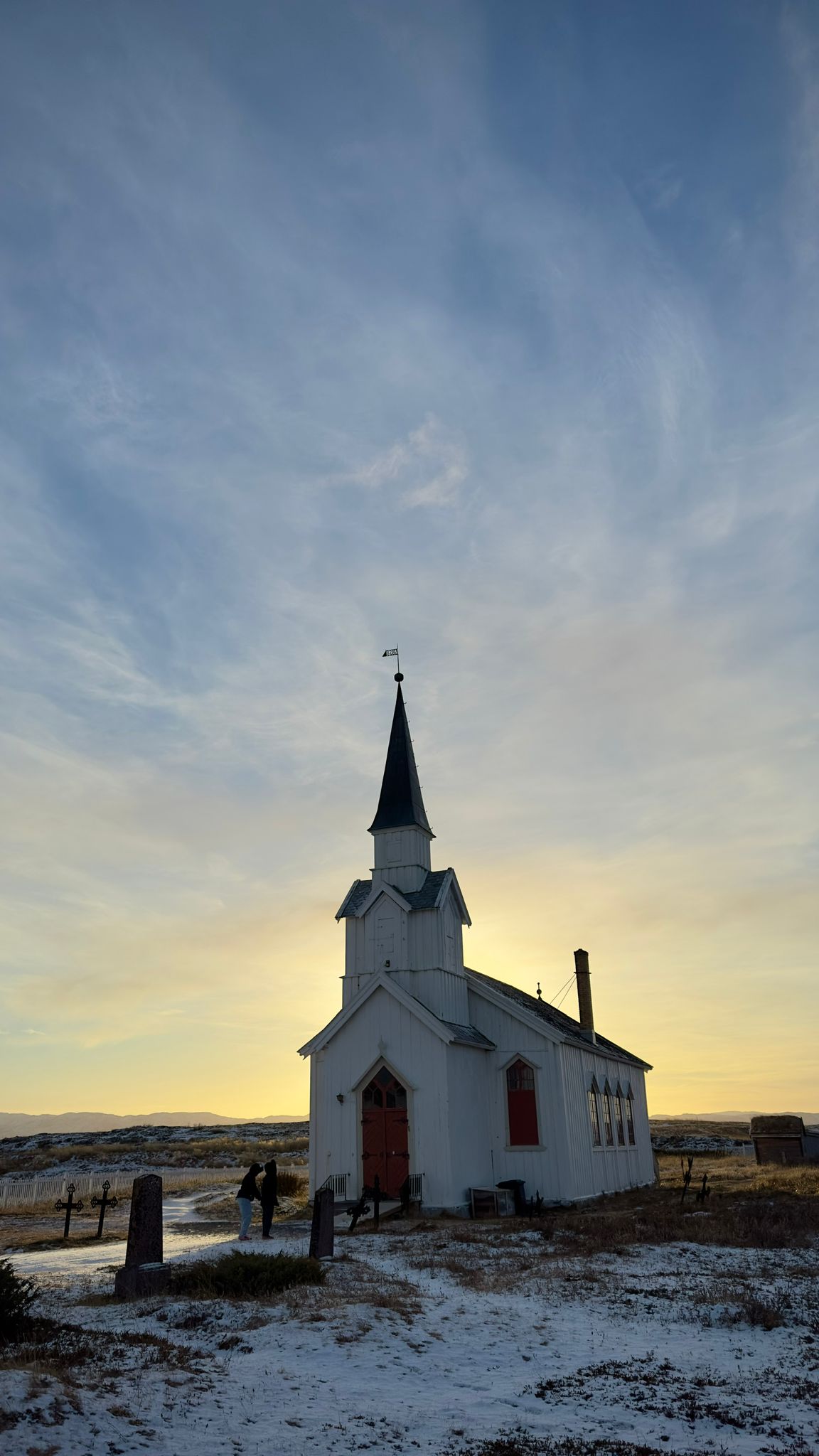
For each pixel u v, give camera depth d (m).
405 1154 32.03
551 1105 34.75
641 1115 47.00
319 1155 33.25
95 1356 11.75
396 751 39.47
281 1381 11.58
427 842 38.59
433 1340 14.02
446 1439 9.83
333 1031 34.12
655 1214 28.80
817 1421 10.66
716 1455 9.47
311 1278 17.09
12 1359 10.88
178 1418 9.70
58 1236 28.20
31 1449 8.09
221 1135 96.19
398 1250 22.44
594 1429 10.35
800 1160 48.59
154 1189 17.34
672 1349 13.77
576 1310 16.17
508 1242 23.73
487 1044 35.69
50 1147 85.19
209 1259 18.83
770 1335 14.51
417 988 34.75
